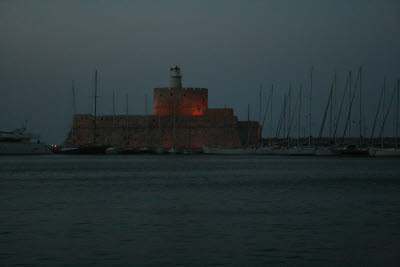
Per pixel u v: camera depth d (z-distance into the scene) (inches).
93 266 817.5
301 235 1032.8
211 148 5383.9
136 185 2126.0
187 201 1566.2
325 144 5816.9
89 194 1769.2
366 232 1061.1
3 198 1649.9
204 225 1138.0
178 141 5698.8
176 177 2573.8
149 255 878.4
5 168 3344.0
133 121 5762.8
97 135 5787.4
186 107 5949.8
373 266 813.9
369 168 3378.4
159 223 1162.6
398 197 1683.1
